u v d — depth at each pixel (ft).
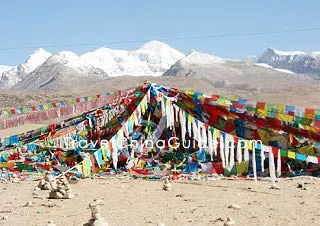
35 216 43.78
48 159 78.18
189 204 48.24
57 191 52.49
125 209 46.03
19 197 54.19
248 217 42.32
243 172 67.46
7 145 84.89
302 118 72.13
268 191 56.08
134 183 62.49
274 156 63.52
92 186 60.13
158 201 49.96
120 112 83.92
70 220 41.81
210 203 48.67
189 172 68.90
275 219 41.60
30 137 86.63
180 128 74.74
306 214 43.52
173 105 75.46
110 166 71.82
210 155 69.62
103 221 38.17
